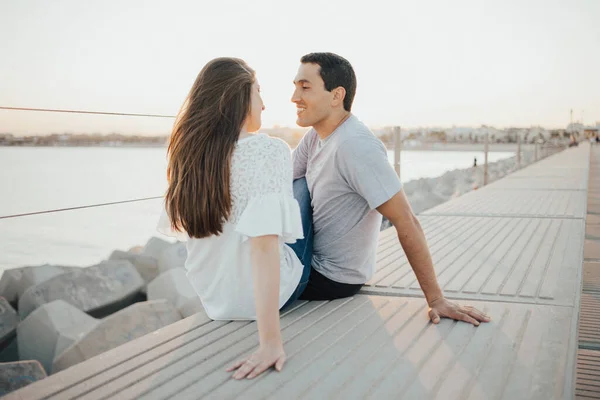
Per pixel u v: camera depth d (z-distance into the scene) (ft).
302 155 8.73
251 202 5.64
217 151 5.90
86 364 5.64
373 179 7.03
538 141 67.56
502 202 20.99
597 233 19.20
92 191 42.39
